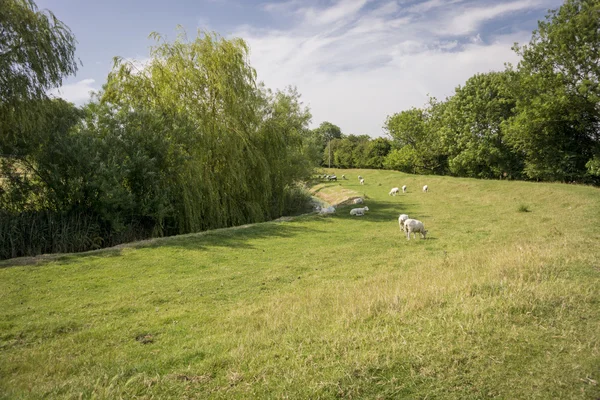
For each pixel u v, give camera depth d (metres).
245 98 23.22
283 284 10.55
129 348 6.06
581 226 15.32
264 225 20.81
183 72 21.39
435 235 17.69
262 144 24.97
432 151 56.91
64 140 16.17
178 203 19.70
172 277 11.31
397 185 45.28
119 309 8.41
